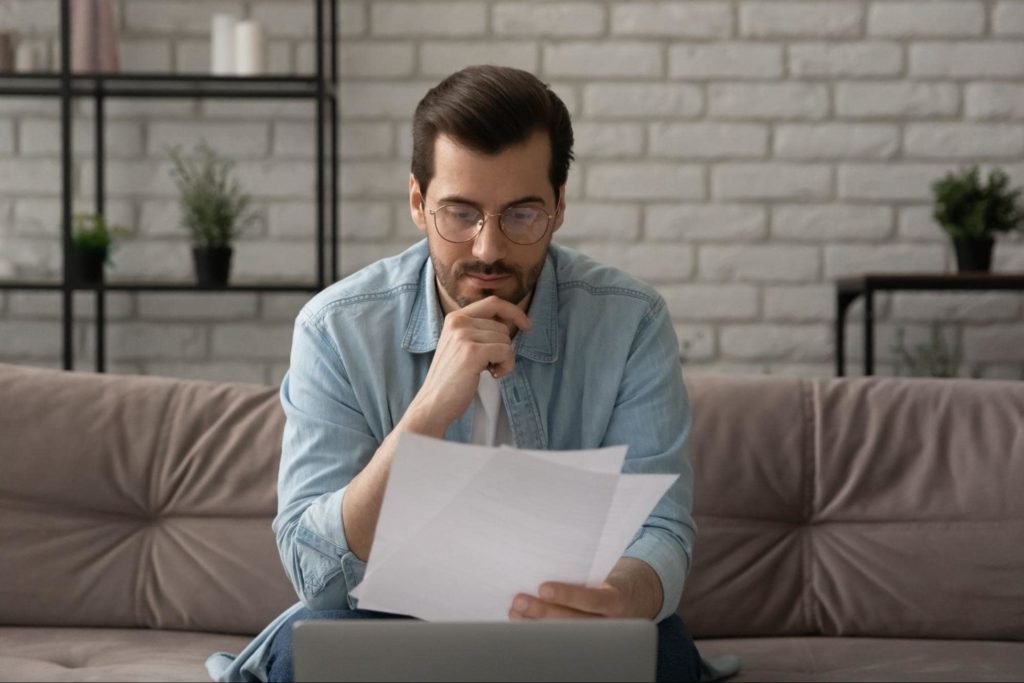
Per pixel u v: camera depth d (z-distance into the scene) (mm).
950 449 2000
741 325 3629
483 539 1260
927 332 3619
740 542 1975
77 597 1982
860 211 3609
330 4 3533
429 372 1516
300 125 3625
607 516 1252
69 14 3254
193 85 3420
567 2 3613
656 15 3613
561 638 1229
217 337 3648
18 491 2016
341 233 3631
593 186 3639
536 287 1703
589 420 1688
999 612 1903
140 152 3613
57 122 3617
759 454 2012
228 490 2031
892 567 1939
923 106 3594
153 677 1643
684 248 3631
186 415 2096
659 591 1501
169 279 3625
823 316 3619
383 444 1505
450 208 1526
